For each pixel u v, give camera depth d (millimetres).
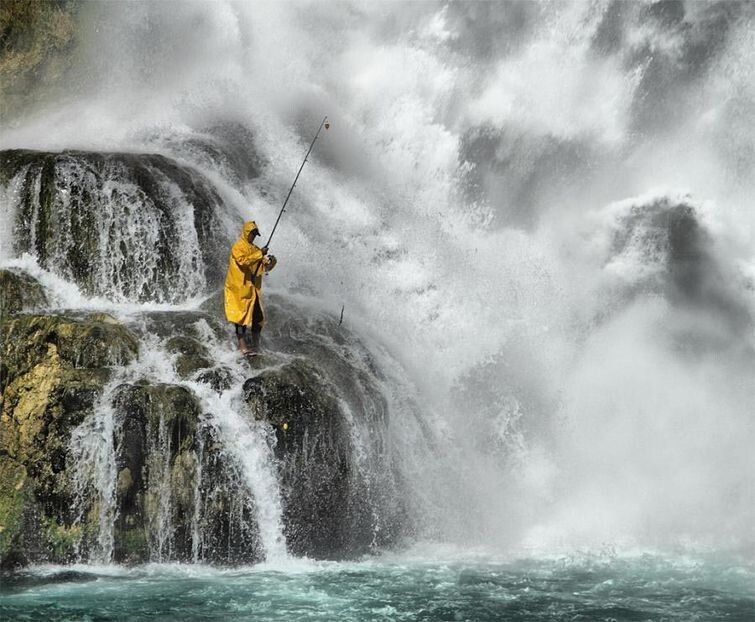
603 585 23172
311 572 23906
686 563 25656
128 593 21438
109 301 31594
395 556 26391
